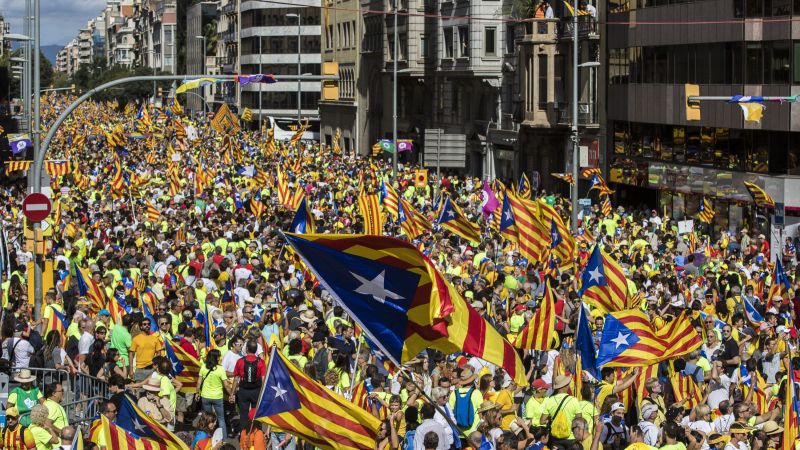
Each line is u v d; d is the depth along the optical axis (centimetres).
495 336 2656
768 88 10425
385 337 2527
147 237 7456
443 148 10162
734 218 11088
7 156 14662
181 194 10969
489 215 8212
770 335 4562
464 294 4953
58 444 3228
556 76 14000
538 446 3158
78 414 4097
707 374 4097
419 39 18212
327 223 8581
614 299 4597
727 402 3534
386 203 8381
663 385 3997
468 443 3005
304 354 4341
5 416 3453
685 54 11700
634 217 10638
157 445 2588
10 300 5056
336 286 2491
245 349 4044
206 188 11319
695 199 11806
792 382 3119
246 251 6569
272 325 4550
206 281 5647
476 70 15850
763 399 3959
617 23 12962
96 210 9425
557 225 6241
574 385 3634
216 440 3253
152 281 5544
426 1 17825
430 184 12812
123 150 16912
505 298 5434
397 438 3272
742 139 10888
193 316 4791
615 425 3319
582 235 7806
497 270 6088
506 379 3844
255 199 8931
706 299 5422
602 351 3538
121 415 2628
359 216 8406
